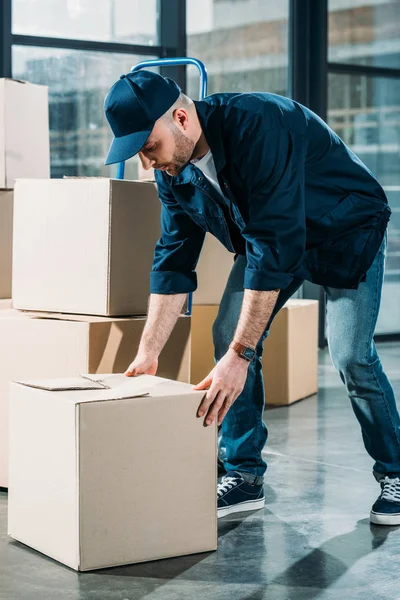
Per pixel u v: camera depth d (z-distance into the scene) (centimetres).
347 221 252
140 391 236
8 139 356
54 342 283
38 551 245
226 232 257
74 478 226
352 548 251
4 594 216
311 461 353
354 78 726
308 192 248
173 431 236
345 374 268
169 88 227
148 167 233
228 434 284
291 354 471
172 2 644
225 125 229
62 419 228
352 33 722
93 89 625
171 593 217
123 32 630
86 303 288
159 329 270
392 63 742
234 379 237
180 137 228
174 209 265
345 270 256
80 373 276
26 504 248
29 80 599
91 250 286
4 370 297
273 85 705
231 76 684
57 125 614
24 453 247
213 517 246
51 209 294
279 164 228
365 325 262
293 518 278
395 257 755
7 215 354
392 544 254
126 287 288
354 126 730
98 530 229
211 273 403
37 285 298
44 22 600
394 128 747
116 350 284
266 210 229
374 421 271
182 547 241
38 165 374
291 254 231
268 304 234
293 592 219
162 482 236
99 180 284
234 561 239
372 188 257
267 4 695
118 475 229
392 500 272
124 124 223
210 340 424
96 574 228
